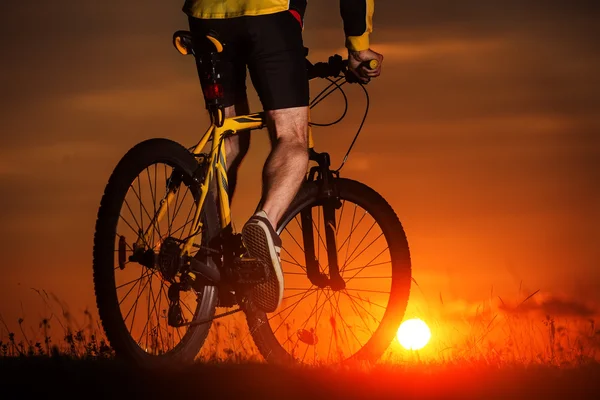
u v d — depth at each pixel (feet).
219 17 22.91
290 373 18.74
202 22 23.20
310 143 26.07
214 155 22.88
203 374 18.54
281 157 22.68
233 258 22.82
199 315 22.71
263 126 23.82
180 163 22.18
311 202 25.91
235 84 23.85
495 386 18.26
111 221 20.57
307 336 25.50
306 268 26.05
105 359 20.93
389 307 26.58
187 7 23.47
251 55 22.97
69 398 17.16
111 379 18.07
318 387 17.79
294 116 23.00
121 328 20.68
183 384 17.83
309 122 25.98
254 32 22.75
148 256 21.12
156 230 21.61
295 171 22.65
